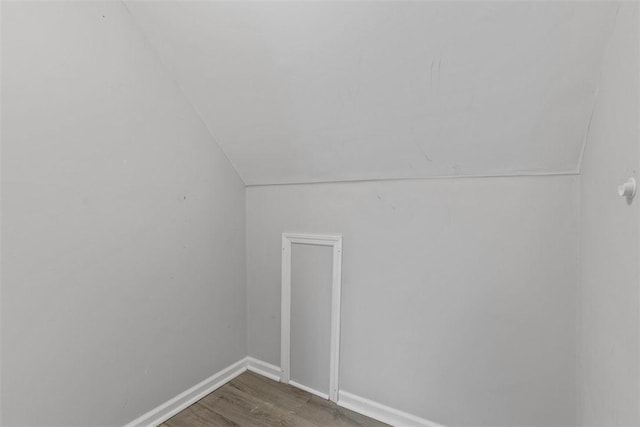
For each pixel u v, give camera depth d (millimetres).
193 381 1587
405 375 1393
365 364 1496
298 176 1647
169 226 1458
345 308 1542
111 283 1236
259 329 1876
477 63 938
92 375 1183
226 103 1465
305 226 1664
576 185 1047
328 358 1604
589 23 768
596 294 843
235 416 1471
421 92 1066
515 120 1016
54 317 1075
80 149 1128
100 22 1169
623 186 576
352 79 1128
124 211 1272
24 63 982
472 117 1062
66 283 1103
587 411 934
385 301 1429
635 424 562
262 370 1862
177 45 1299
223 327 1759
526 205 1126
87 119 1144
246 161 1732
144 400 1364
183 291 1531
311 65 1142
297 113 1351
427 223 1313
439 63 980
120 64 1237
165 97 1417
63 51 1070
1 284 958
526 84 931
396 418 1411
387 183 1399
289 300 1729
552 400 1115
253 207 1868
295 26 1046
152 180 1376
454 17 869
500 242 1177
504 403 1197
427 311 1332
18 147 979
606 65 780
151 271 1384
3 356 968
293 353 1729
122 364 1279
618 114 679
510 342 1177
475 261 1226
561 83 895
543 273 1111
